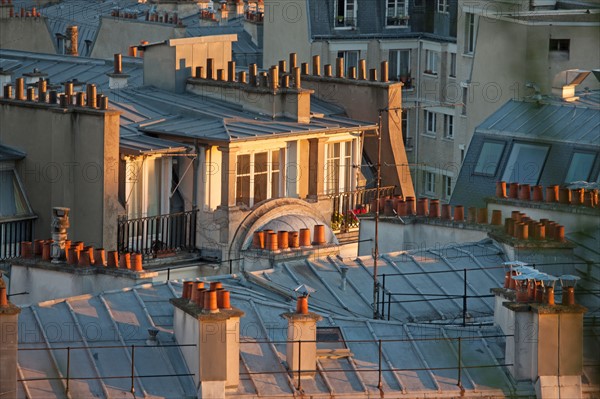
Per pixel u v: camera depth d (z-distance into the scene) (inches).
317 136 5536.4
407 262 4397.1
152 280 4160.9
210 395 3481.8
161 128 5388.8
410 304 4222.4
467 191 5462.6
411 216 4793.3
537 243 4382.4
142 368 3533.5
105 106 5113.2
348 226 5595.5
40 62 6865.2
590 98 5585.6
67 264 4224.9
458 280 4340.6
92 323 3659.0
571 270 4357.8
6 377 3380.9
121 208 5137.8
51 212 5172.2
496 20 6796.3
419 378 3649.1
